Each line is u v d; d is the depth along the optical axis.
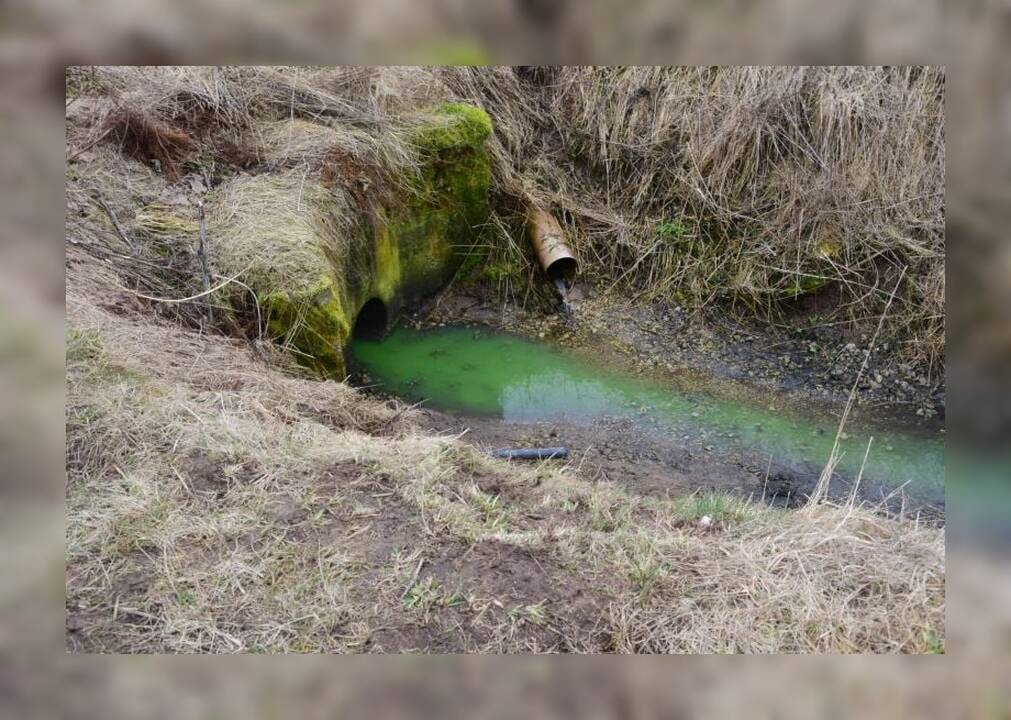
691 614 2.77
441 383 5.34
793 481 4.57
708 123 6.21
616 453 4.70
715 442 4.91
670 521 3.35
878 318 5.63
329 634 2.57
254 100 5.45
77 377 3.38
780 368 5.57
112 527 2.84
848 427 5.08
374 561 2.86
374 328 5.71
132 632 2.50
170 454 3.18
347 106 5.59
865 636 2.68
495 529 3.08
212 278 4.46
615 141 6.50
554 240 6.09
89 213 4.41
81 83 4.84
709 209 6.17
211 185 5.00
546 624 2.68
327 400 4.09
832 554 3.05
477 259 6.17
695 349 5.79
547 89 6.72
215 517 2.95
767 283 5.87
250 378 3.93
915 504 4.39
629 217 6.41
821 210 5.84
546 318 6.09
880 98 5.72
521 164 6.51
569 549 2.99
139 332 3.90
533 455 4.48
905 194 5.69
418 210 5.65
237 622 2.58
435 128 5.62
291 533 2.93
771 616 2.77
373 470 3.29
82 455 3.08
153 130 4.88
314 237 4.68
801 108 5.94
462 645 2.57
